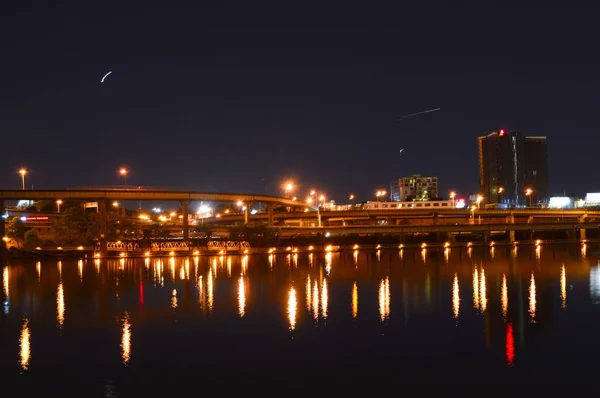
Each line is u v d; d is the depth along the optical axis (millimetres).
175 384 55312
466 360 60812
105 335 73438
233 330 74688
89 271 147250
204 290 109938
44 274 141000
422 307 88375
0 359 63469
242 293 105250
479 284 114938
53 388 54656
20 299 101875
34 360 63000
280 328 75250
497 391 52438
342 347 65938
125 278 131000
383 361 60844
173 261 175875
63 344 69312
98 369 59781
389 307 88688
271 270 146250
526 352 63344
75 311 89688
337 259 179875
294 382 55250
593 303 90812
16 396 52844
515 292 103438
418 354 63062
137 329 76375
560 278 124062
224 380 56125
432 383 54500
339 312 85000
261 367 59531
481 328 74000
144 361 62156
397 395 51906
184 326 77562
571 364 59156
